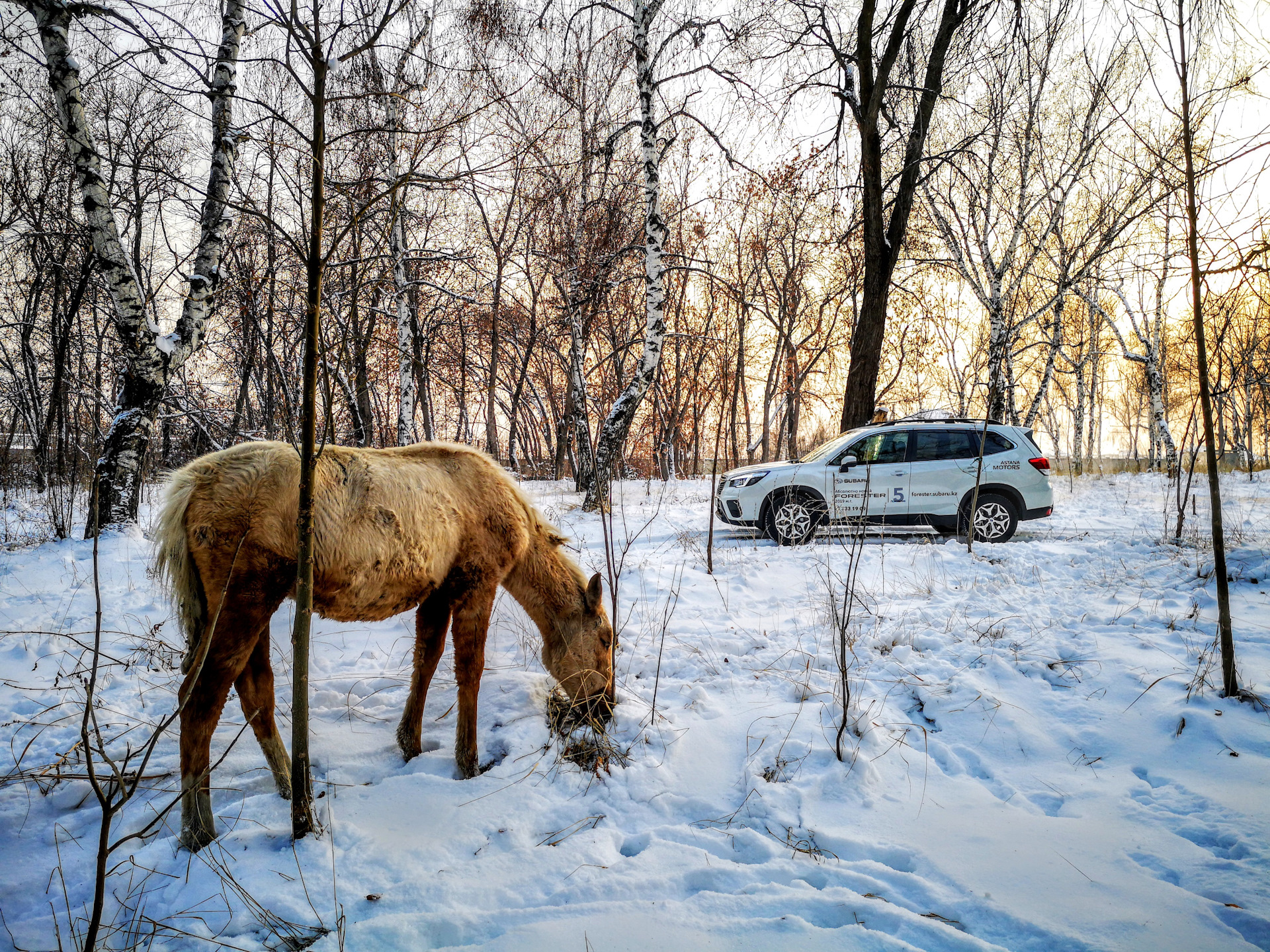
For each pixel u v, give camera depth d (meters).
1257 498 12.59
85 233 10.34
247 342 13.93
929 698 4.24
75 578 6.36
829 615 5.64
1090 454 32.59
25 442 17.61
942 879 2.70
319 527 3.10
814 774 3.49
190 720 2.89
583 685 3.97
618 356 21.55
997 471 9.54
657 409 24.67
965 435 9.80
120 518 7.82
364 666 4.99
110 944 2.39
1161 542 8.02
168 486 3.09
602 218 16.45
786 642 5.26
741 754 3.71
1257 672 4.25
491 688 4.55
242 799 3.24
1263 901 2.46
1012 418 17.69
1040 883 2.64
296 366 11.52
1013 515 9.45
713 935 2.31
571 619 4.10
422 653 3.83
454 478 3.79
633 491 15.74
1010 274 19.42
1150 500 13.25
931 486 9.55
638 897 2.56
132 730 3.84
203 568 2.97
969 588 6.46
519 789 3.31
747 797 3.30
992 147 16.06
